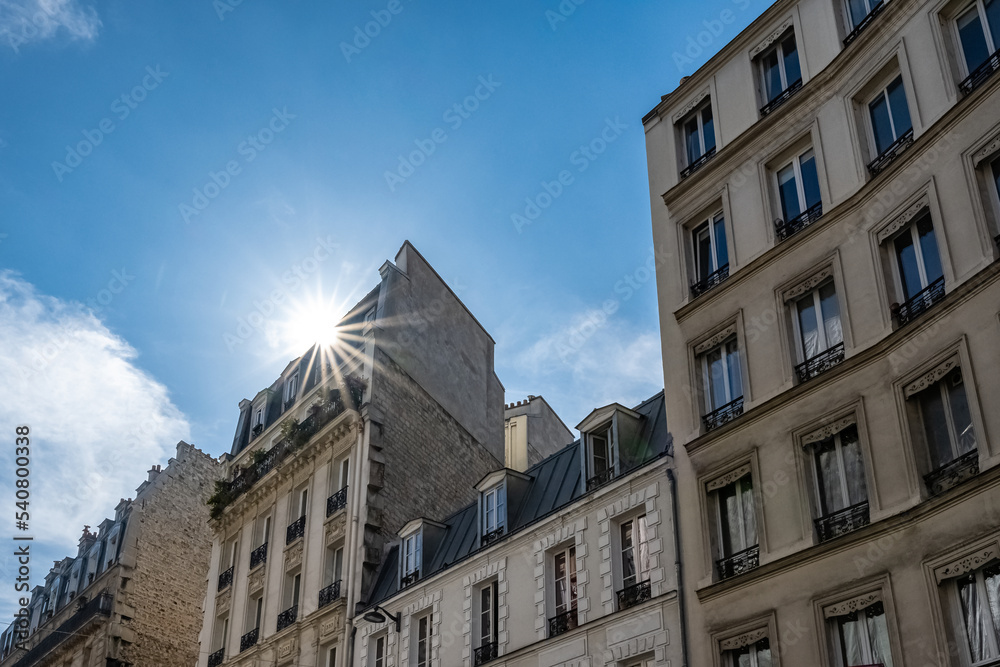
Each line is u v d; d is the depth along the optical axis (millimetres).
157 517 43219
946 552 14469
